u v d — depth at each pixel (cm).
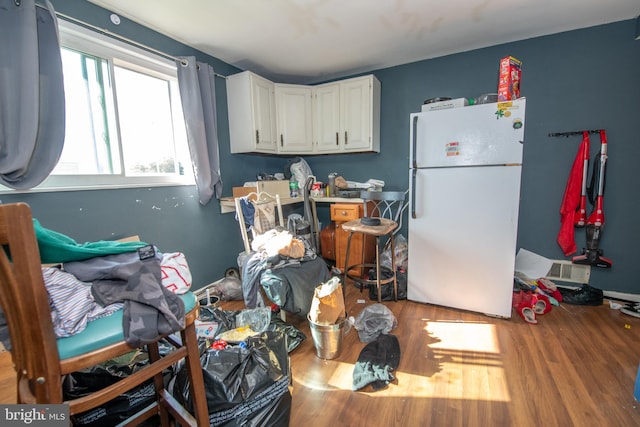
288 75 315
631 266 223
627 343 172
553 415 123
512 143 185
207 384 105
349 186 325
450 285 218
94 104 183
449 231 212
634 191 217
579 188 226
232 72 282
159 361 85
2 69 137
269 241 207
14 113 140
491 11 195
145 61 208
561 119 233
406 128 296
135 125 211
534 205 248
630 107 213
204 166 238
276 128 296
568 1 184
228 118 278
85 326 74
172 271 94
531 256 252
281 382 114
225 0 176
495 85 253
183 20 199
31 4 140
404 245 284
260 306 201
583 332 185
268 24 206
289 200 294
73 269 83
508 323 198
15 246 60
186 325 89
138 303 79
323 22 204
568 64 227
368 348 169
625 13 200
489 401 132
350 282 280
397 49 254
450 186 207
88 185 179
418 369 154
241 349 117
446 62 270
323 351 163
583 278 237
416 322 203
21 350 70
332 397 136
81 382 111
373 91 282
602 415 122
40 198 157
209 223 260
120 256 94
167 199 224
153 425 118
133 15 191
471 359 162
